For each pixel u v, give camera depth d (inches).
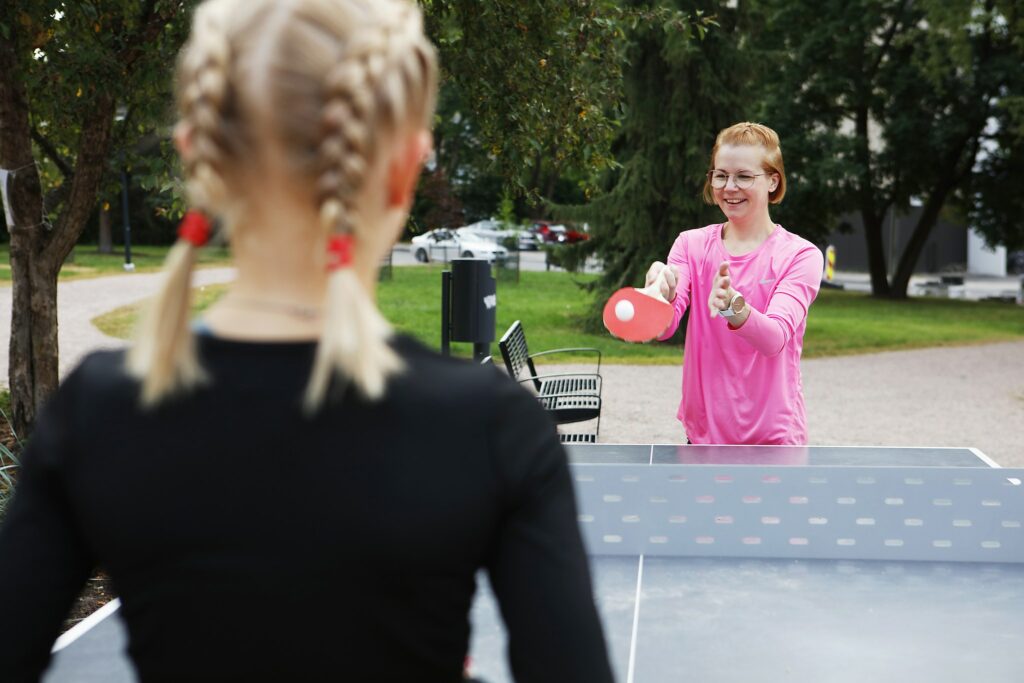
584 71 315.6
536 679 33.9
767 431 125.0
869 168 998.4
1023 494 101.3
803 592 94.7
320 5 33.7
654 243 646.5
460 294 282.0
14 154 274.5
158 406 33.0
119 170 299.9
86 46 250.1
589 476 104.7
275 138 32.8
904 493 102.7
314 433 32.4
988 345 669.9
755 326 112.7
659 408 428.5
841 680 76.8
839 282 1364.4
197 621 32.5
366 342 32.2
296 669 32.3
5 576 34.1
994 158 1028.5
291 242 34.0
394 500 32.2
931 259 1768.0
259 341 33.5
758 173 124.4
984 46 964.0
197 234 33.9
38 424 35.0
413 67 34.4
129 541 32.8
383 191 34.8
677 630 86.2
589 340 644.1
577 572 34.3
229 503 32.2
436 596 33.1
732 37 629.0
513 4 287.0
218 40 33.4
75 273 1096.8
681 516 104.6
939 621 87.8
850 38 930.7
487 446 33.6
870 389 492.1
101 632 84.2
